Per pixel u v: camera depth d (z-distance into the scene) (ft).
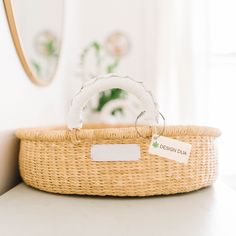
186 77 6.40
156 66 6.63
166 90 6.52
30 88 3.77
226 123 6.73
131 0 6.93
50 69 4.63
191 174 2.65
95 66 6.95
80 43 6.98
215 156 2.92
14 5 3.21
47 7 4.46
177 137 2.59
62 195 2.76
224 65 6.79
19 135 2.95
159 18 6.55
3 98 3.00
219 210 2.30
